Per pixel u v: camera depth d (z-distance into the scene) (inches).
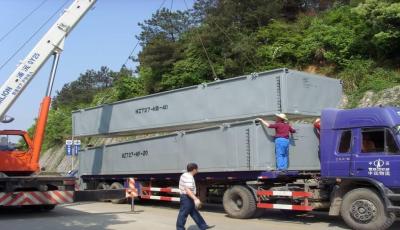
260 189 526.9
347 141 467.2
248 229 450.0
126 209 660.7
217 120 596.4
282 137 515.2
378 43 852.0
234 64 1092.5
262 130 521.0
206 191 623.8
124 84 1453.0
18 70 610.2
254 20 1168.8
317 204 485.1
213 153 568.7
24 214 595.5
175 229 452.4
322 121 491.8
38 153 600.1
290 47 1042.1
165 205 722.2
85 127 829.2
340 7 1079.6
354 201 443.2
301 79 546.0
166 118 672.4
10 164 584.1
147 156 683.4
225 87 592.1
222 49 1134.4
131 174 716.7
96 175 802.8
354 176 452.8
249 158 523.8
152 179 690.2
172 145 637.3
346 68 918.4
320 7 1243.2
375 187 439.8
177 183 674.2
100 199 606.2
